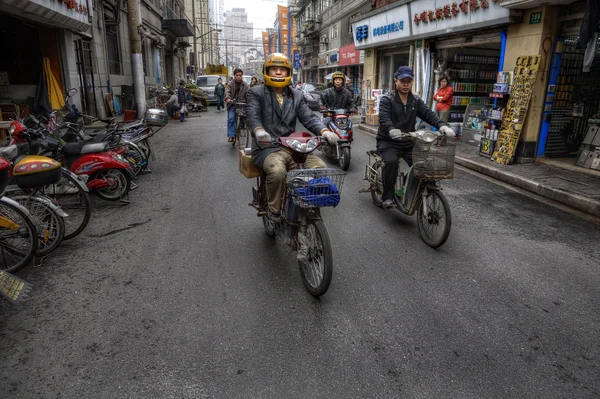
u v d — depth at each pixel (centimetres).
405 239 465
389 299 340
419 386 245
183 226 503
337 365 262
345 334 293
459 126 1103
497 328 302
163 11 3169
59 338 288
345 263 404
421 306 330
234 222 516
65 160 587
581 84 829
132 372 255
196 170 796
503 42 877
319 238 328
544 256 426
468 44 1035
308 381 248
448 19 1036
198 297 342
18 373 254
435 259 415
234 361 265
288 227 360
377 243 453
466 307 329
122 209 568
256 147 378
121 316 315
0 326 302
